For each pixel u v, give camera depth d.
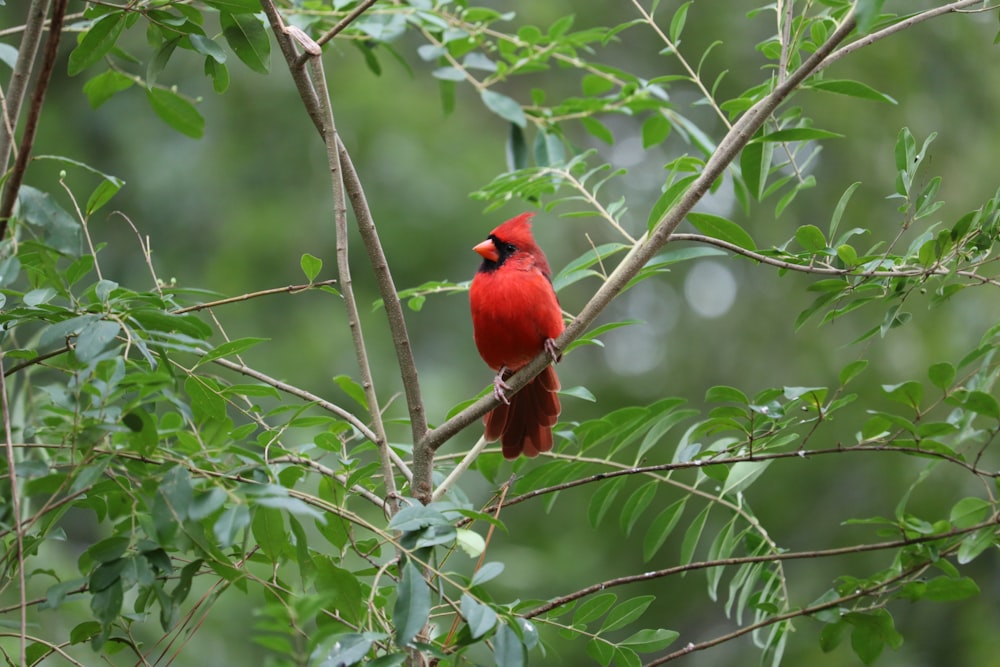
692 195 6.40
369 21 9.42
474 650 7.98
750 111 6.39
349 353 16.17
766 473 15.88
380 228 16.80
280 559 6.01
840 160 16.59
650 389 18.61
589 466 7.50
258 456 5.25
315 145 17.30
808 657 14.38
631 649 6.29
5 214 5.55
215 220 16.89
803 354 16.81
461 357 17.08
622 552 16.44
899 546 6.52
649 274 7.20
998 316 14.01
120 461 5.12
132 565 5.01
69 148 16.36
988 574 14.18
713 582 6.96
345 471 6.31
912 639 14.16
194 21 7.17
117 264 16.39
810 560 15.41
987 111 16.11
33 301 5.65
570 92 19.98
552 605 6.14
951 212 15.34
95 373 4.93
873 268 6.48
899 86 16.16
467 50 9.57
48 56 5.43
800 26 7.00
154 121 17.03
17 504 4.92
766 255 6.79
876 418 6.45
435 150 17.56
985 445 6.42
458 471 6.98
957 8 6.45
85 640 5.75
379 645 5.21
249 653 11.78
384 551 7.86
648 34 19.02
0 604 7.94
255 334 16.06
